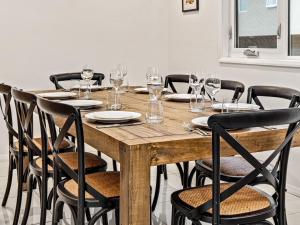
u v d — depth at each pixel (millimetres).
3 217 2951
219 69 4215
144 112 2447
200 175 2561
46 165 2375
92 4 4695
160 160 1727
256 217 1774
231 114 1575
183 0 4727
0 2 4309
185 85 4715
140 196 1702
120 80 2799
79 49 4691
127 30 4895
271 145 1929
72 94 3180
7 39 4375
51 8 4520
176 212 1954
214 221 1686
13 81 4449
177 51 4922
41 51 4527
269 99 3596
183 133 1865
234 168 2373
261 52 3785
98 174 2293
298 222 2867
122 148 1712
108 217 2967
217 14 4180
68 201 2018
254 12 3875
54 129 2170
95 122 2125
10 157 3105
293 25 3488
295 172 3418
